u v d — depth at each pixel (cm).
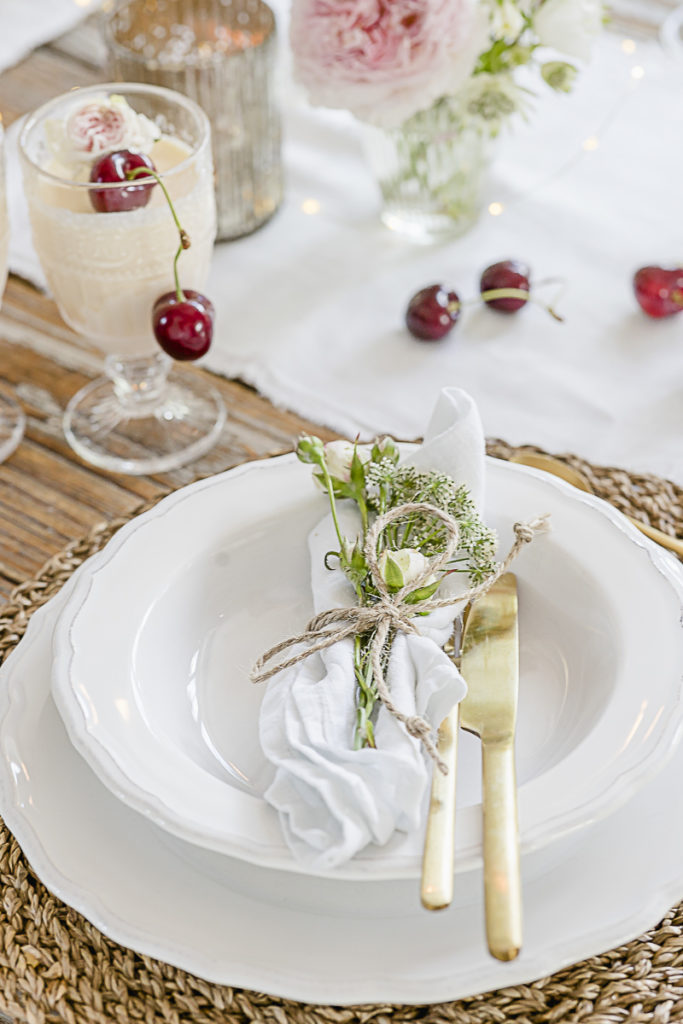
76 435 75
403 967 52
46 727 58
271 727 55
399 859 52
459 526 59
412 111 76
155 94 73
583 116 90
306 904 53
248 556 61
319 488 62
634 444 74
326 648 57
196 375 78
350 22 74
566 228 85
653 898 54
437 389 77
